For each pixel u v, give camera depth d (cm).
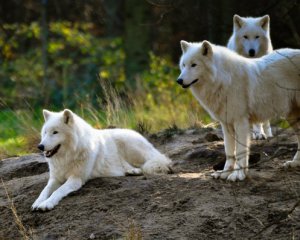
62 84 6162
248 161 2366
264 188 2098
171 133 3127
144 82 5094
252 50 2939
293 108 2309
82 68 6975
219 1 4703
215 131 3078
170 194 2139
